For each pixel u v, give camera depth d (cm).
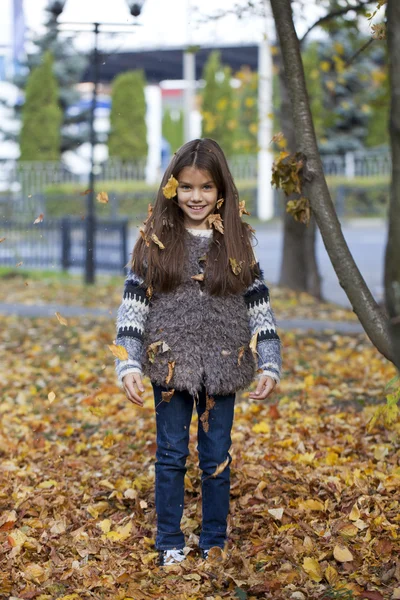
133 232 2506
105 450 540
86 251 1742
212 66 3972
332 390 681
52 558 372
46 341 966
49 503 437
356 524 392
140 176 3806
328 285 1812
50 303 1366
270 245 2675
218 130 3959
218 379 352
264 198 3500
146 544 389
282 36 376
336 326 1063
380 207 3712
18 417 645
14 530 396
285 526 395
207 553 367
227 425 366
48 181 3606
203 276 351
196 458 500
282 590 336
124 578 350
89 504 443
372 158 3778
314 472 470
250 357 361
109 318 1146
